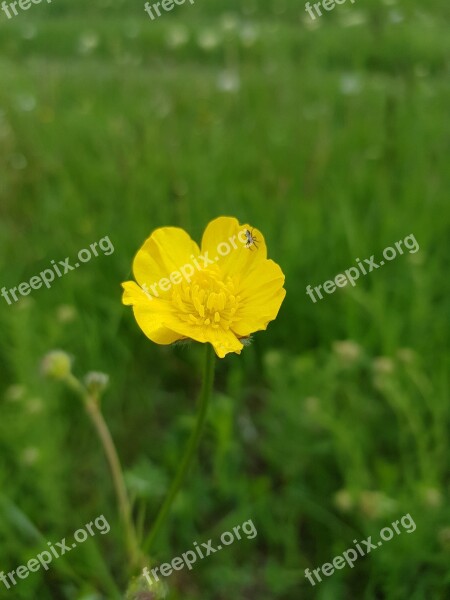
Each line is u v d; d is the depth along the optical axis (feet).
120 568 0.45
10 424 0.46
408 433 0.48
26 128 0.88
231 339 0.28
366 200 0.71
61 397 0.52
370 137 0.82
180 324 0.28
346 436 0.44
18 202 0.75
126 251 0.63
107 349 0.57
